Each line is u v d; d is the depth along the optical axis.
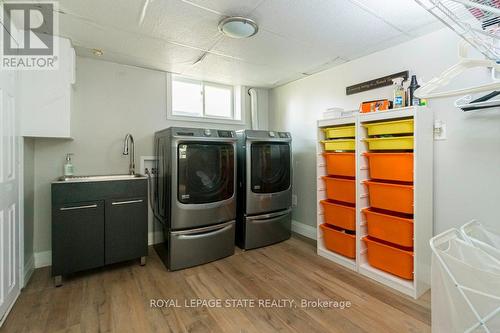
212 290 2.04
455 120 1.94
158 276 2.27
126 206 2.35
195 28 2.06
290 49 2.45
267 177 2.98
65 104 2.19
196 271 2.38
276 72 3.16
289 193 3.21
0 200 1.60
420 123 1.92
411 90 2.07
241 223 2.93
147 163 3.02
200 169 2.49
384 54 2.44
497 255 1.23
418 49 2.18
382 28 2.03
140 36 2.20
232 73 3.20
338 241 2.53
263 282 2.17
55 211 2.05
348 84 2.80
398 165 2.02
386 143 2.12
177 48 2.44
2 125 1.63
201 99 3.49
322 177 2.68
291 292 2.01
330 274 2.30
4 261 1.66
